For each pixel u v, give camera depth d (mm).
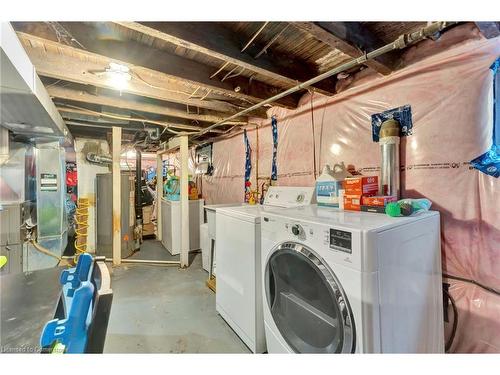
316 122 2320
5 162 2652
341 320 1070
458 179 1390
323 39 1326
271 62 1701
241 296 1796
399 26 1413
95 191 4035
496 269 1257
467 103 1354
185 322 2051
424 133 1529
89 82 1906
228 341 1807
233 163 3744
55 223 3139
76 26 1396
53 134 2791
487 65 1285
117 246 3467
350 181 1623
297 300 1381
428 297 1300
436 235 1377
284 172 2717
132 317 2125
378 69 1631
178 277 3051
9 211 2568
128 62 1585
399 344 1105
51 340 778
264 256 1544
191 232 4160
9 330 906
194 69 1855
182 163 3480
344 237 1061
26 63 1457
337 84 2094
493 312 1267
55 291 1207
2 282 1292
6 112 1996
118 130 3438
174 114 2809
